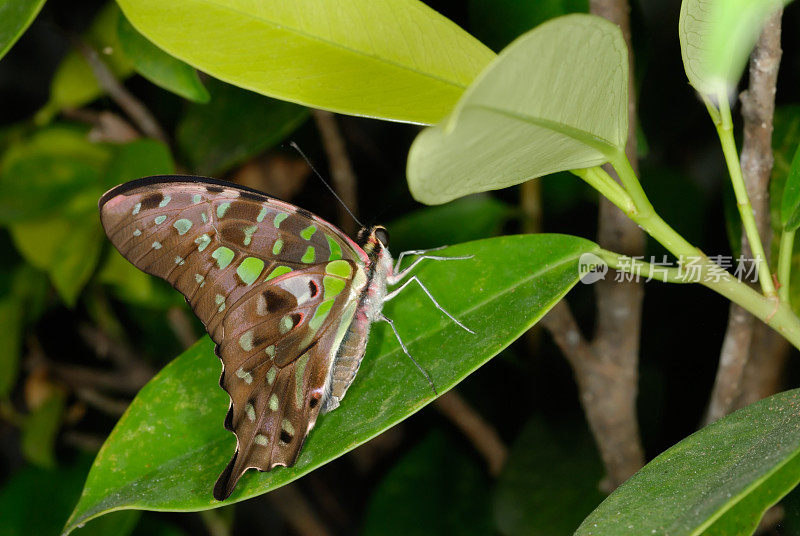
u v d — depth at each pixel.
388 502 0.68
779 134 0.60
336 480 0.86
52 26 0.65
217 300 0.58
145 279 0.67
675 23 0.67
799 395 0.55
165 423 0.57
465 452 0.72
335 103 0.56
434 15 0.56
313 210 0.71
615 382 0.61
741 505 0.54
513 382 0.70
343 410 0.57
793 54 0.65
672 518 0.54
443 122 0.52
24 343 0.73
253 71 0.56
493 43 0.62
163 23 0.56
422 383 0.57
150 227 0.58
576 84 0.53
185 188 0.58
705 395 0.66
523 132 0.53
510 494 0.66
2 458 0.90
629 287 0.60
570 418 0.67
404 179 0.69
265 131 0.64
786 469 0.54
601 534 0.54
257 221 0.58
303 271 0.58
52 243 0.66
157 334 0.77
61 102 0.67
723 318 0.65
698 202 0.66
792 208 0.56
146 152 0.64
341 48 0.56
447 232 0.66
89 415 0.80
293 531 0.90
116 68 0.65
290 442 0.57
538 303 0.57
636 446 0.62
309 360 0.58
